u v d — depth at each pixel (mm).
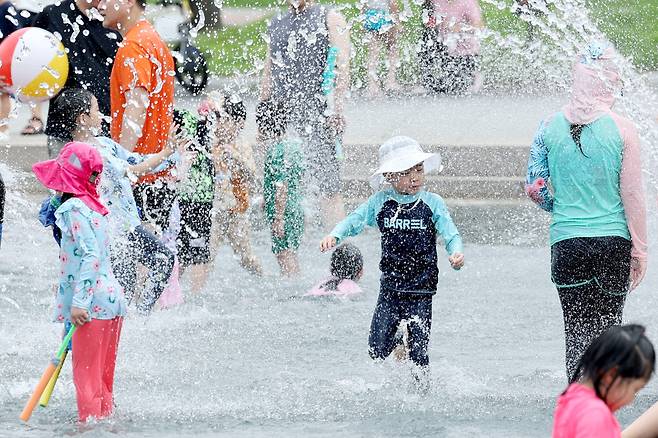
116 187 19062
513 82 43750
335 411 17000
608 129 17234
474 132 36719
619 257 17266
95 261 16000
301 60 27047
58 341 21188
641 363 11008
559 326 22594
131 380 18609
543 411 16953
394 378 18812
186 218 24172
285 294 25047
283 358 20203
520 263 27969
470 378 18875
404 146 18344
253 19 52281
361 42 43500
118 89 20953
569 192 17438
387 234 18203
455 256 17906
